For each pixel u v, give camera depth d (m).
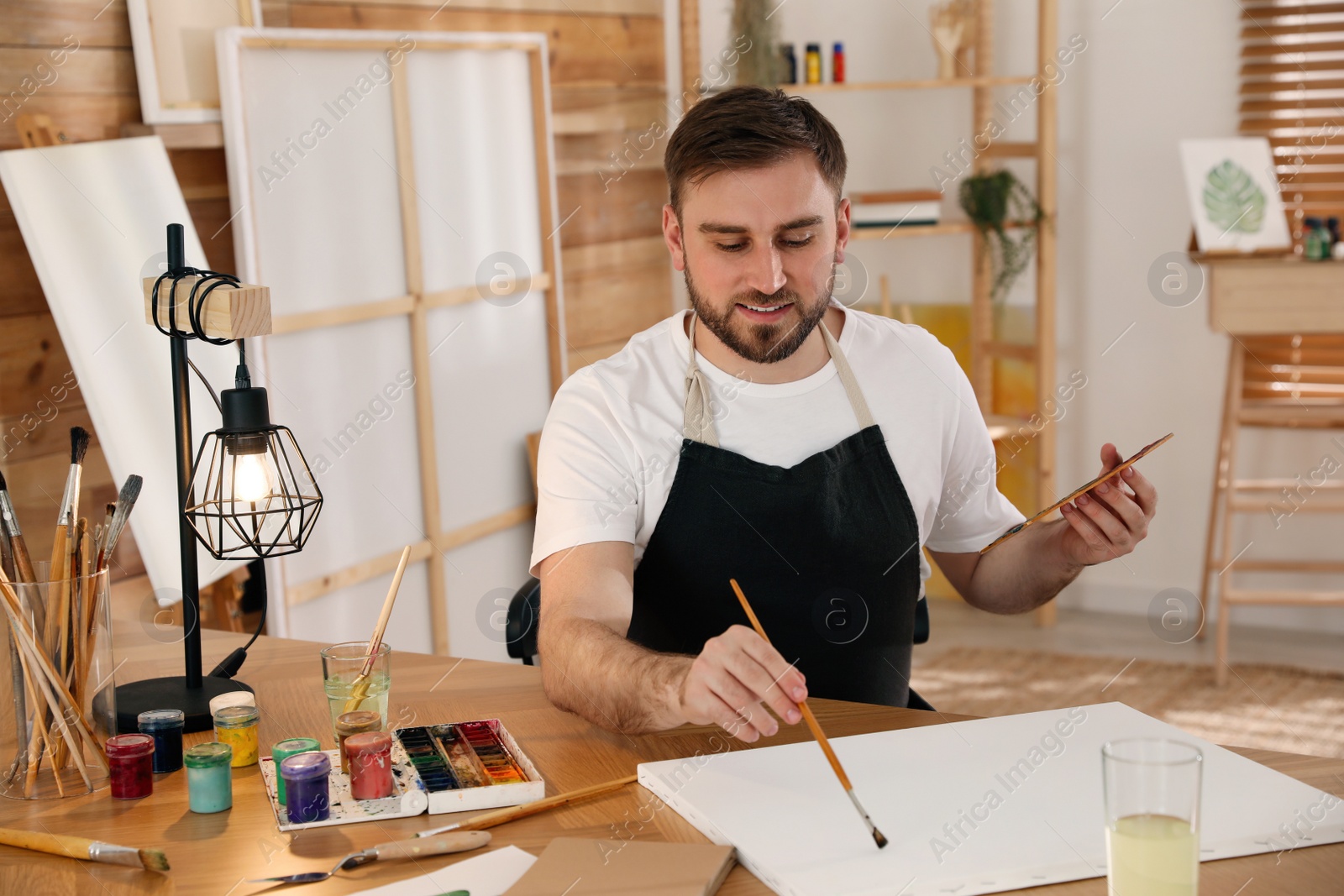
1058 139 3.93
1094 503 1.45
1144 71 3.82
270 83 2.55
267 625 2.58
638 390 1.64
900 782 1.14
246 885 1.01
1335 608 3.82
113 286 2.22
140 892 1.01
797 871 0.98
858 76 4.11
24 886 1.03
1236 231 3.47
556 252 3.41
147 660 1.59
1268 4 3.65
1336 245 3.43
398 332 2.93
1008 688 3.38
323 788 1.12
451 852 1.06
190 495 1.38
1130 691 3.33
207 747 1.17
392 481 2.93
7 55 2.15
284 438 2.59
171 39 2.41
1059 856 1.00
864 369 1.67
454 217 3.08
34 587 1.17
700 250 1.50
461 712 1.39
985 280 4.00
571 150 3.62
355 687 1.29
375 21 2.93
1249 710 3.18
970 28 3.79
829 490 1.60
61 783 1.21
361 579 2.82
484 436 3.23
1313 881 0.97
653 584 1.62
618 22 3.79
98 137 2.33
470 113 3.12
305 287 2.65
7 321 2.18
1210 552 3.77
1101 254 3.94
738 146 1.44
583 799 1.16
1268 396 3.79
